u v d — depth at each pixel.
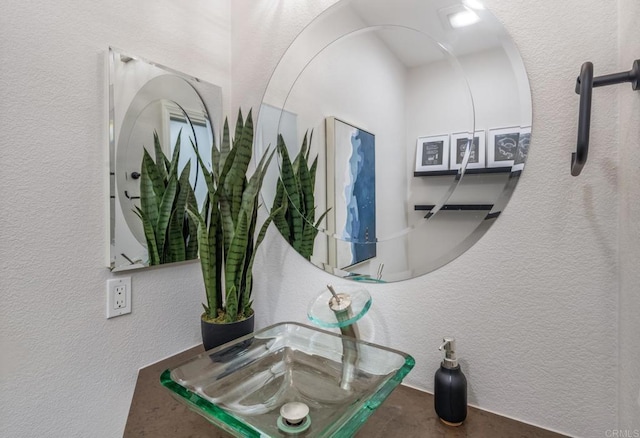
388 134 0.83
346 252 0.91
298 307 1.01
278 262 1.04
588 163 0.60
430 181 0.77
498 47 0.69
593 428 0.61
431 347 0.78
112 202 0.83
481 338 0.72
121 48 0.87
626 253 0.54
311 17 0.97
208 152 1.09
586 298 0.61
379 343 0.85
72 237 0.77
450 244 0.75
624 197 0.55
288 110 1.02
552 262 0.64
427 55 0.77
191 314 1.06
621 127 0.56
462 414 0.65
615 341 0.59
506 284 0.69
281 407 0.67
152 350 0.95
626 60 0.54
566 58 0.62
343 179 0.91
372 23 0.85
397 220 0.82
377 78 0.84
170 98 0.98
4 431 0.67
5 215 0.67
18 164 0.69
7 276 0.67
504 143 0.68
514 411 0.69
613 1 0.58
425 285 0.79
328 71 0.94
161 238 0.95
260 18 1.09
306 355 0.87
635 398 0.50
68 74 0.76
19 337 0.69
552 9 0.63
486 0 0.70
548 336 0.65
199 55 1.07
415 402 0.74
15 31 0.68
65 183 0.76
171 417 0.72
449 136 0.75
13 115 0.68
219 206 0.87
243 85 1.13
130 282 0.89
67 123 0.76
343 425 0.55
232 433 0.56
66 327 0.76
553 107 0.63
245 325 0.89
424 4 0.77
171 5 0.99
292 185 1.01
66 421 0.76
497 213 0.69
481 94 0.71
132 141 0.88
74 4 0.77
